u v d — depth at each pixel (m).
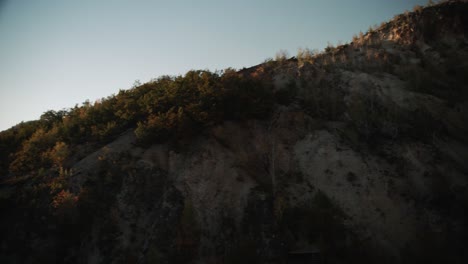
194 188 17.83
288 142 21.78
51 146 21.50
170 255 14.34
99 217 16.05
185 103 21.62
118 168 18.61
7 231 15.09
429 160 18.56
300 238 15.13
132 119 23.20
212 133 21.34
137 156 19.48
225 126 22.02
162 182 18.05
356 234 15.36
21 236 14.89
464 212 15.09
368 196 17.28
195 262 14.31
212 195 17.64
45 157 19.83
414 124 21.23
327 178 18.88
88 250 14.74
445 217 15.27
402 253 14.30
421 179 17.59
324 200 17.22
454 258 13.13
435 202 16.17
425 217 15.64
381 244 14.84
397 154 19.39
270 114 23.78
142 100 23.41
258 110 23.06
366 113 22.55
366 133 20.86
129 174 18.19
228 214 16.77
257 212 16.53
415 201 16.58
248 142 21.75
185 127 20.22
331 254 14.15
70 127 23.05
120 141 21.16
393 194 17.16
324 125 22.66
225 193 17.86
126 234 15.44
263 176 19.50
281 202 16.56
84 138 22.42
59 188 17.00
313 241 14.87
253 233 15.53
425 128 20.70
